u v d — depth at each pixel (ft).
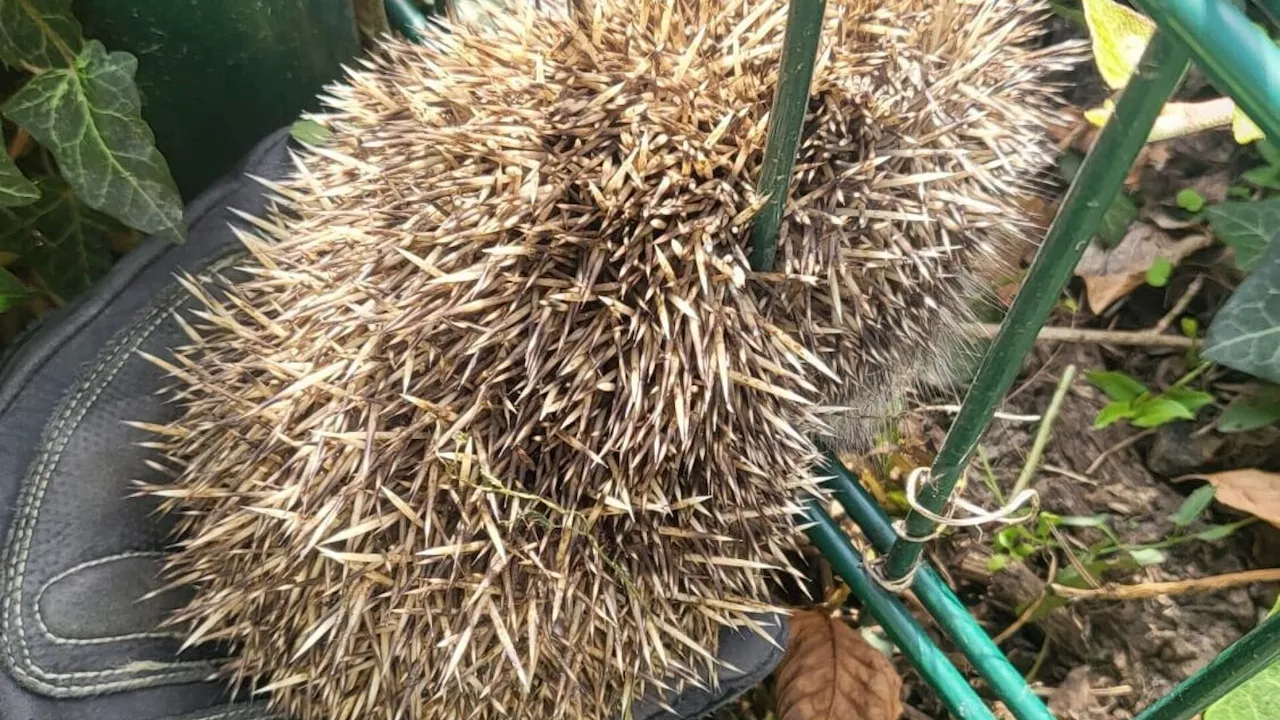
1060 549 1.03
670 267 0.65
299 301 0.74
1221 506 0.99
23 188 0.89
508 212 0.66
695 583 0.75
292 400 0.70
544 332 0.65
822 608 1.03
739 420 0.70
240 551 0.72
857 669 0.98
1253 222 0.98
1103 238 1.12
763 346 0.69
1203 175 1.09
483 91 0.71
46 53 0.86
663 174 0.67
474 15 0.89
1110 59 0.86
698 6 0.71
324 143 0.86
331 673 0.73
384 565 0.68
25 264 1.03
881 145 0.71
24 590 0.76
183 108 0.97
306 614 0.72
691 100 0.67
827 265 0.71
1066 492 1.05
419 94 0.74
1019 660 1.04
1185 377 1.05
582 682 0.76
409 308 0.67
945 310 0.84
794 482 0.75
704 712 0.83
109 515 0.81
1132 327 1.12
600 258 0.66
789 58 0.55
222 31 0.92
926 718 1.02
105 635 0.78
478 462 0.66
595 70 0.69
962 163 0.72
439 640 0.69
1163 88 0.43
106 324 0.85
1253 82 0.37
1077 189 0.49
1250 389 1.02
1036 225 0.94
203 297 0.80
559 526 0.69
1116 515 1.02
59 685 0.76
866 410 0.89
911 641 0.82
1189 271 1.10
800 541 1.05
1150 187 1.12
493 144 0.68
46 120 0.85
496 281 0.66
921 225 0.74
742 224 0.67
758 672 0.83
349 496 0.67
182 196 1.06
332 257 0.73
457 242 0.67
